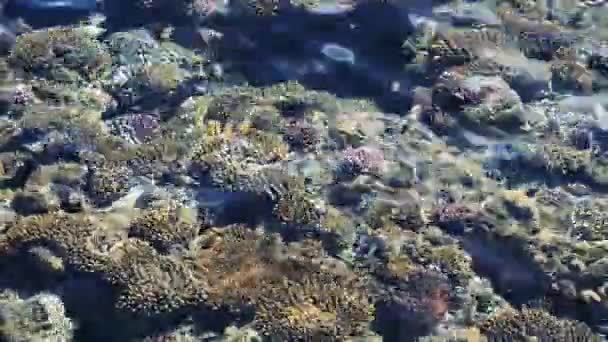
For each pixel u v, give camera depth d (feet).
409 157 40.65
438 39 47.11
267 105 43.62
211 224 36.91
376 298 33.47
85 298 33.60
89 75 45.57
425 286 33.45
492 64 45.83
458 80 44.21
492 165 40.88
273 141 40.40
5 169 39.60
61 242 34.35
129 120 42.39
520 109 42.78
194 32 49.29
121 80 45.01
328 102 43.80
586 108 44.57
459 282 34.32
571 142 41.98
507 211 36.99
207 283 33.68
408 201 37.70
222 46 48.65
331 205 37.81
